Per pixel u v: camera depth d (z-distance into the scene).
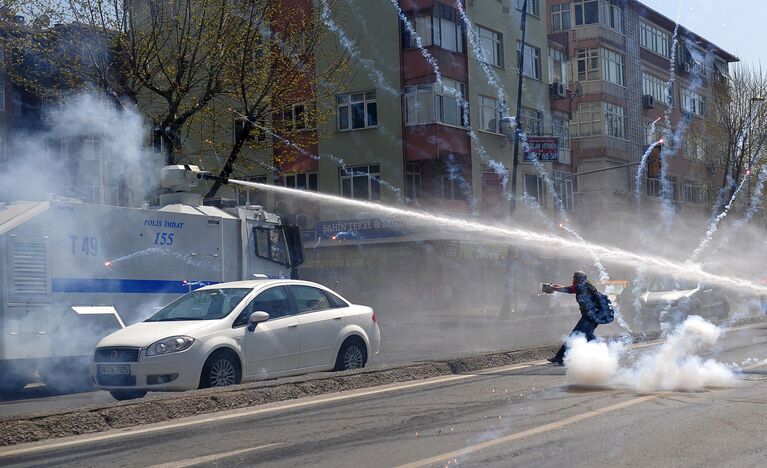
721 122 51.69
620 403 9.55
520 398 10.05
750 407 9.22
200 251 16.00
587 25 48.56
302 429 8.42
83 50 25.12
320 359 12.09
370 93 36.56
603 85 48.22
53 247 13.44
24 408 11.59
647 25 53.38
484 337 23.08
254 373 11.18
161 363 10.42
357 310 12.97
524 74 41.66
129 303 14.48
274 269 17.69
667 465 6.66
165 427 8.67
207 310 11.59
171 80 25.22
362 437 7.96
